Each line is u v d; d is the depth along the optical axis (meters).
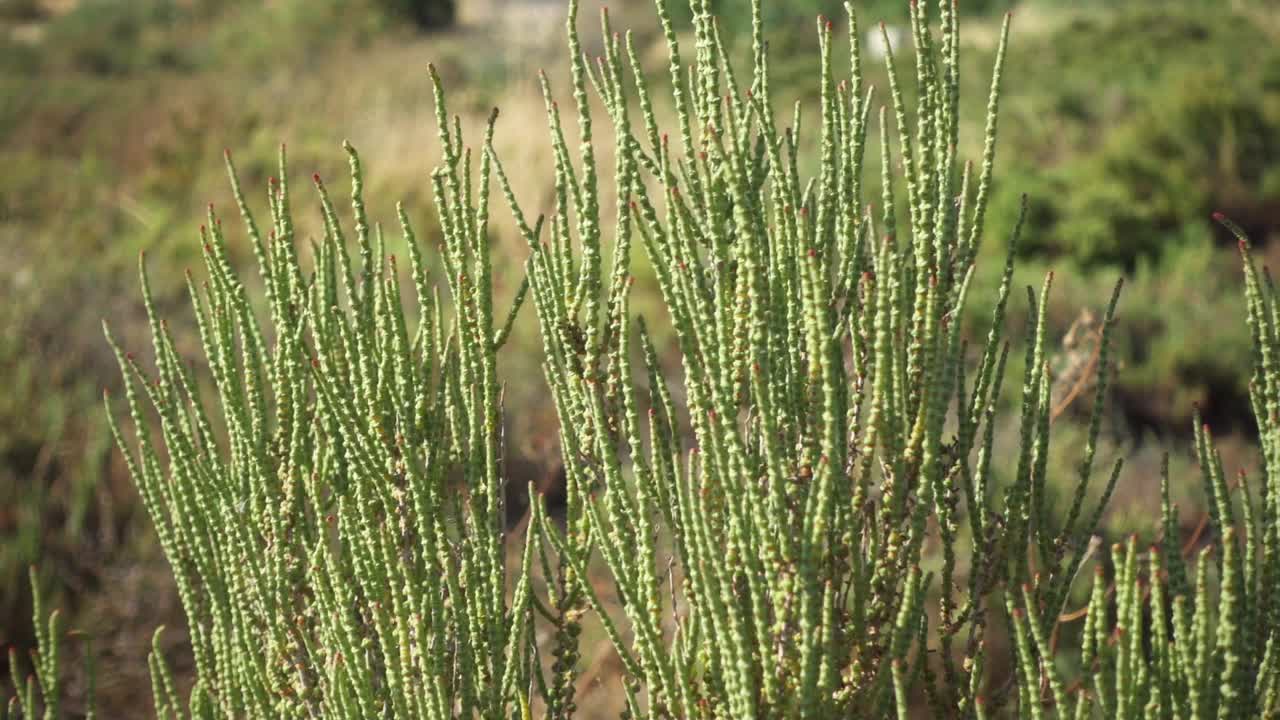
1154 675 1.05
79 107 8.54
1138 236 4.74
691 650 1.08
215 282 1.15
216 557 1.18
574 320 1.11
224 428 2.67
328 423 1.13
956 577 1.81
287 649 1.14
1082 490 1.11
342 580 1.10
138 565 2.44
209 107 8.02
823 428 1.07
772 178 1.08
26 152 7.02
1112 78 8.16
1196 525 2.27
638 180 1.09
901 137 1.08
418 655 1.09
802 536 1.02
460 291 1.11
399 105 7.38
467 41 11.85
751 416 1.08
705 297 1.07
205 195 5.90
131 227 5.41
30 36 15.62
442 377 1.12
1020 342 3.70
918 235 1.07
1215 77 6.22
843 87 1.09
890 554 1.06
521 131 5.61
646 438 1.90
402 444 1.11
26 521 2.39
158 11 15.01
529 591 1.11
